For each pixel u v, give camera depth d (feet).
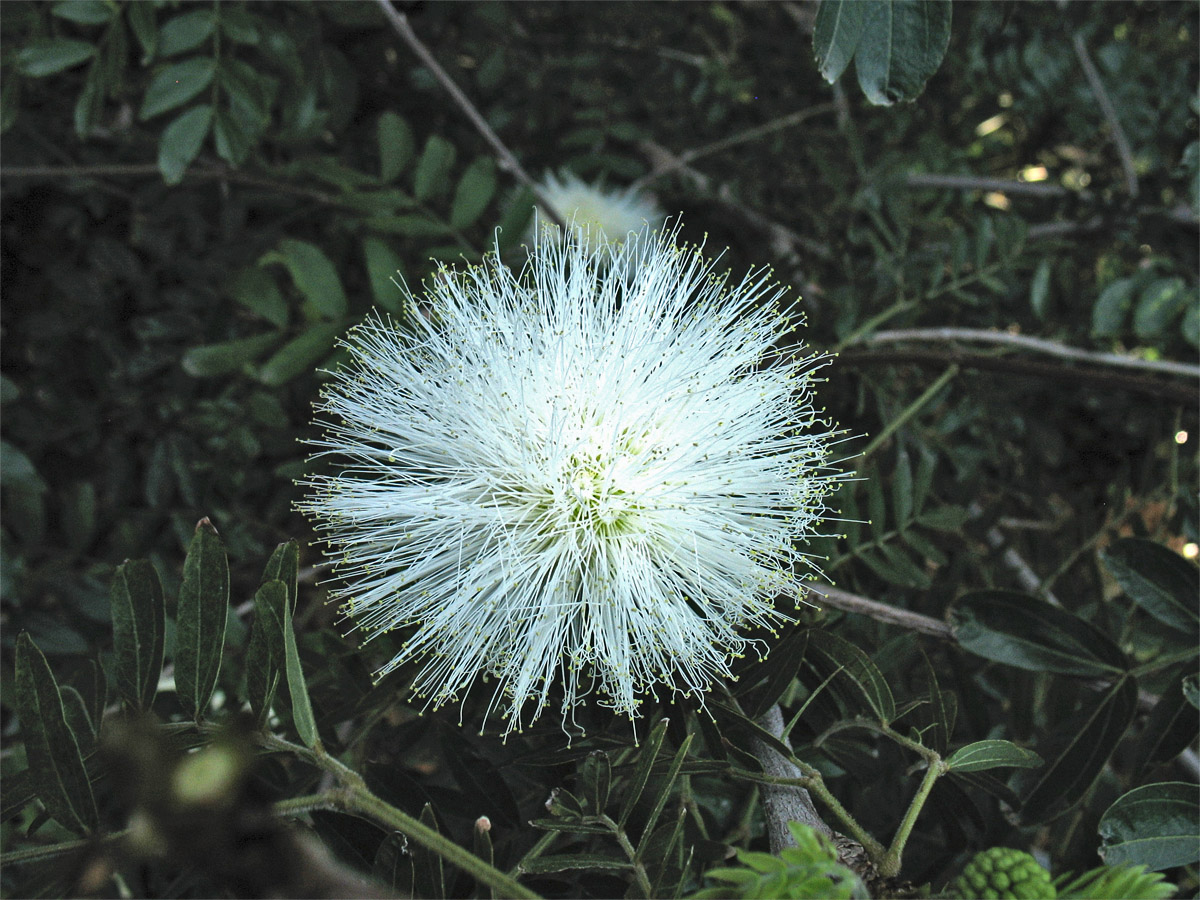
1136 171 1.27
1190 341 0.83
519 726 0.50
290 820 0.40
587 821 0.45
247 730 0.41
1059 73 1.17
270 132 0.89
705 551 0.52
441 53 1.04
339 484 0.54
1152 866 0.47
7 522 0.79
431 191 0.77
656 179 1.14
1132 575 0.59
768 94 1.23
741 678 0.52
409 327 0.62
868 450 0.75
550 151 1.12
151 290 1.00
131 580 0.43
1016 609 0.58
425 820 0.46
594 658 0.50
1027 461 1.04
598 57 1.07
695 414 0.53
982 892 0.36
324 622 0.85
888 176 1.06
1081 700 0.65
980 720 0.65
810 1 1.29
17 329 1.03
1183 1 1.20
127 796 0.20
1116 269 0.94
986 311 1.02
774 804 0.46
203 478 0.89
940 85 1.20
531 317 0.54
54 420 0.96
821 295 0.90
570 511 0.52
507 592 0.52
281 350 0.72
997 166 1.42
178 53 0.77
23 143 0.94
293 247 0.71
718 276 0.59
